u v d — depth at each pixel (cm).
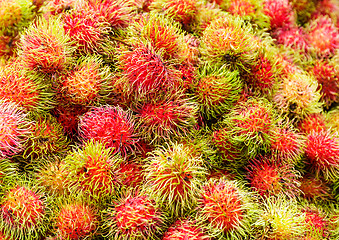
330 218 61
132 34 59
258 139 59
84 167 55
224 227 55
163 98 58
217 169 60
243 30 62
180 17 64
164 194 55
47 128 57
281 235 56
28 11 62
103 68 58
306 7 76
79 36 59
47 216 56
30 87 58
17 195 55
